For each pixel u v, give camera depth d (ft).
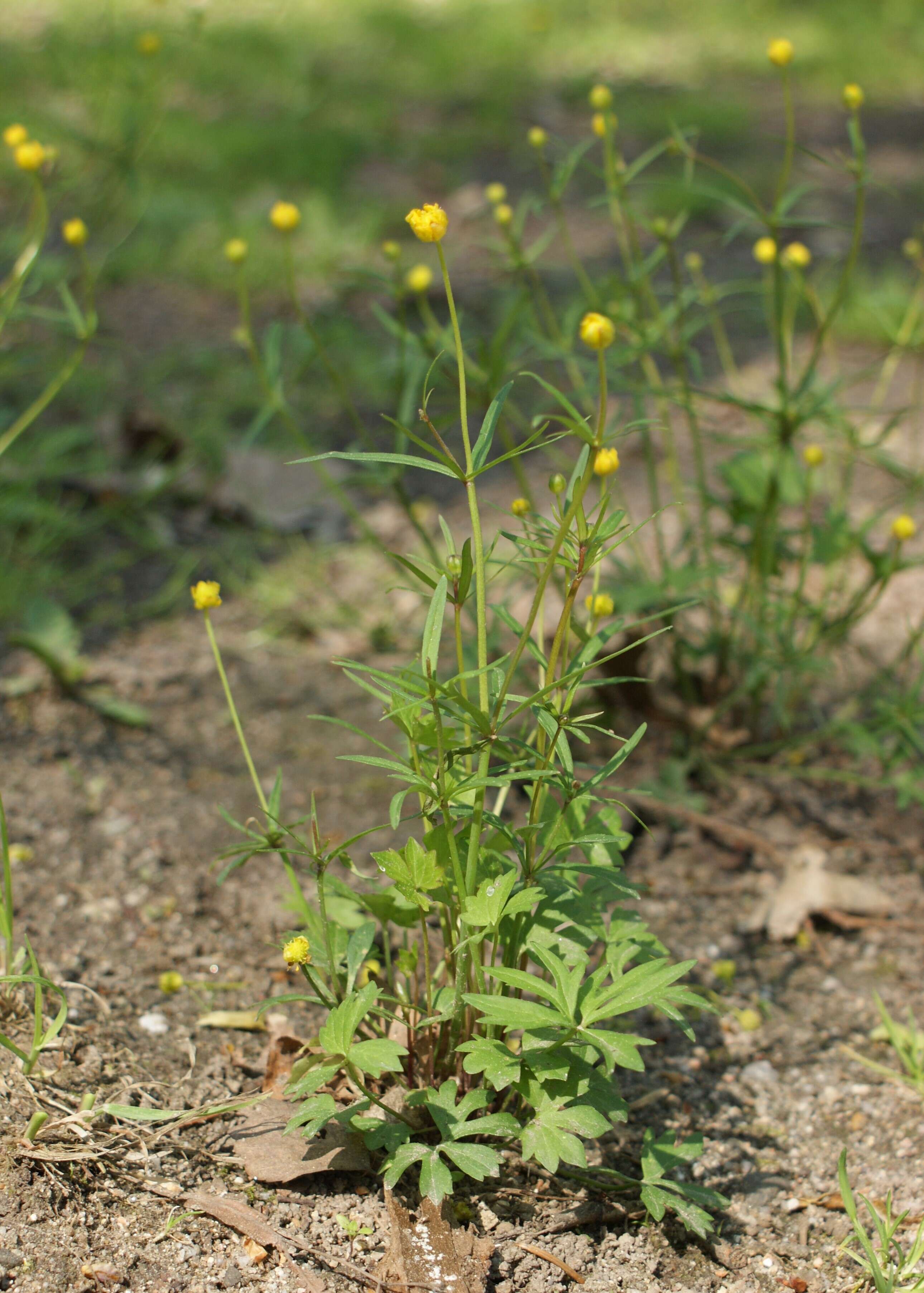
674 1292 4.80
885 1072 5.19
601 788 4.92
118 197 11.22
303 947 4.76
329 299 10.48
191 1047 5.11
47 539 7.24
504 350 5.97
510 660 5.38
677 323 6.99
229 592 7.15
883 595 6.99
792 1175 5.01
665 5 22.36
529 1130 4.74
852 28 20.61
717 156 14.39
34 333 9.43
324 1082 4.78
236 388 8.95
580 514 4.64
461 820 5.08
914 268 11.10
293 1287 4.72
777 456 5.57
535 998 4.91
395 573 7.13
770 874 5.62
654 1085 5.16
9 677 6.17
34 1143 4.84
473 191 13.26
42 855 5.53
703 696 6.05
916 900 5.56
